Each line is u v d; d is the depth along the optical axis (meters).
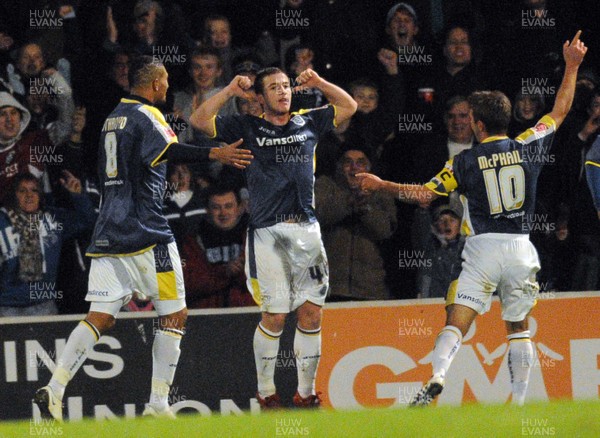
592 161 28.12
